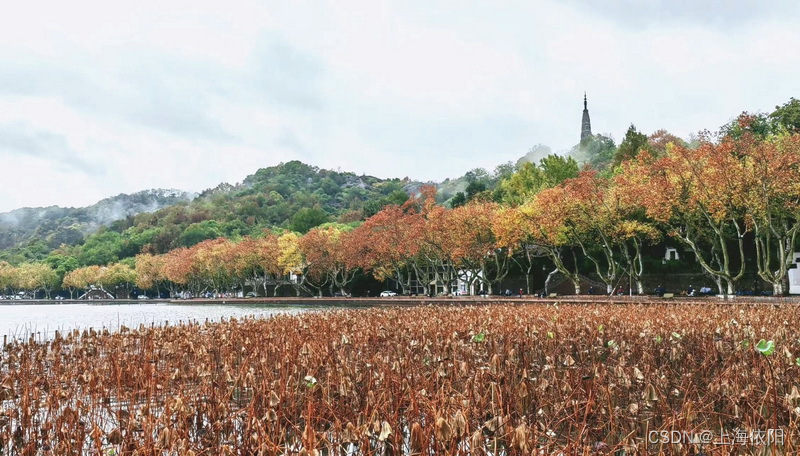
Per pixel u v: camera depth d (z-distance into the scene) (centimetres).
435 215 6225
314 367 1041
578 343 1315
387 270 7806
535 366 1114
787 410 731
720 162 3753
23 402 924
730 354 1098
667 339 1305
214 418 830
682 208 4128
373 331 1634
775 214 4291
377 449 673
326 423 819
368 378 951
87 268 13762
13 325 4359
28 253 18950
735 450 636
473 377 899
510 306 2673
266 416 723
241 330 1828
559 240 5366
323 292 9988
